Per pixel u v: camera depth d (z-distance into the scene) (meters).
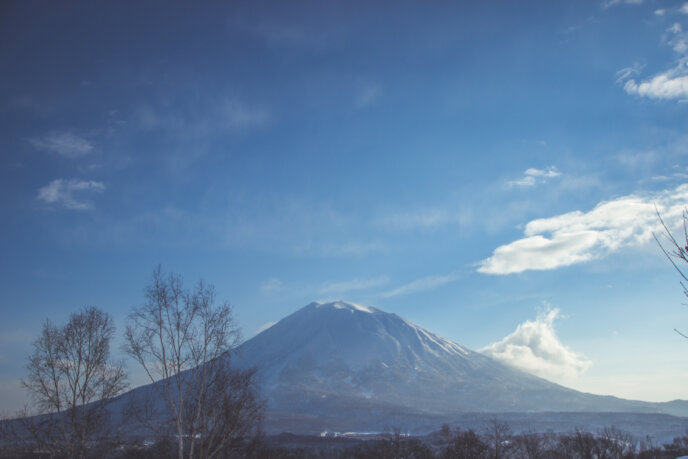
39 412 35.00
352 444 130.62
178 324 35.34
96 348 37.38
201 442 33.47
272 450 62.69
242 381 35.78
